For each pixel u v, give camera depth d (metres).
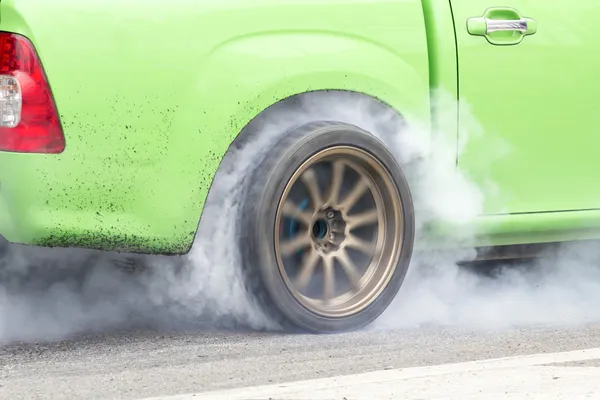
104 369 9.69
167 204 10.70
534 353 10.35
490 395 8.75
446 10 11.98
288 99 11.53
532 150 12.38
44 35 10.27
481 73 12.08
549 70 12.41
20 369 9.73
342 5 11.43
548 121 12.42
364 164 11.49
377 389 8.91
